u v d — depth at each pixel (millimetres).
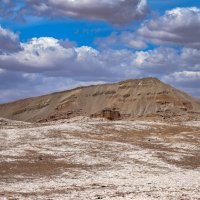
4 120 135250
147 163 73625
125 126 117125
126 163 72812
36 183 53438
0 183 53406
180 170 70000
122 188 45625
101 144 86938
